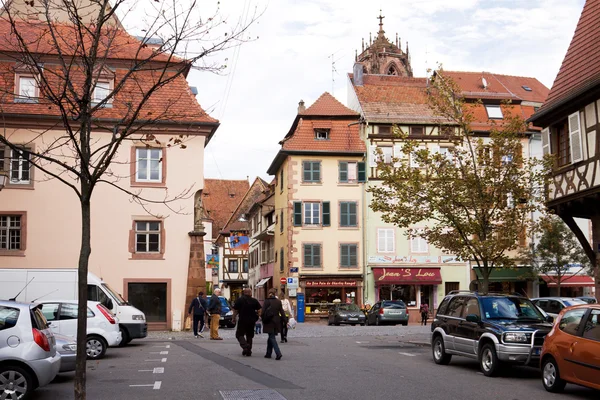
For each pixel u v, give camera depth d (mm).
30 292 23141
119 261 31875
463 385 13617
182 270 32406
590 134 22547
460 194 23031
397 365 17094
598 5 24609
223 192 87500
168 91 32188
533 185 24891
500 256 23078
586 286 48844
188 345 23812
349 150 49750
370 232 49375
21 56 11758
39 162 31188
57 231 31453
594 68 22859
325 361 17812
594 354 11758
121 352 20844
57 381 14344
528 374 15953
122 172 32062
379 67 104000
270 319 18484
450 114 24344
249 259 76438
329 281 48719
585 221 46969
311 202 49531
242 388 12680
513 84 55125
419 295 49188
